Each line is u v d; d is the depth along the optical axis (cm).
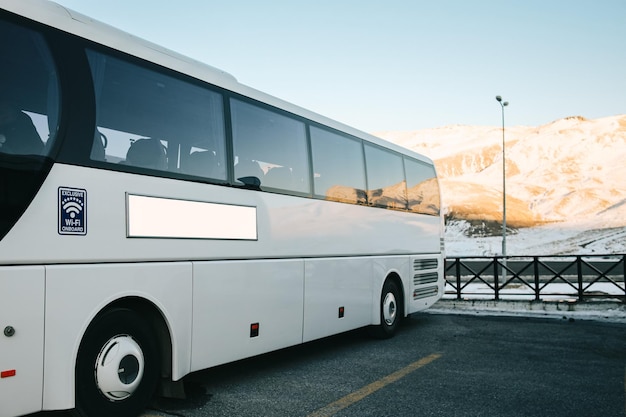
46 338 417
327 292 802
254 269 643
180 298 537
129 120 503
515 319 1283
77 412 449
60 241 430
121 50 507
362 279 909
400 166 1083
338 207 845
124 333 490
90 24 486
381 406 568
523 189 11800
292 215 724
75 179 445
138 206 499
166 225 527
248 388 641
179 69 569
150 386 515
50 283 421
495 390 633
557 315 1330
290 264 713
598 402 587
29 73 423
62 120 441
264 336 658
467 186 11681
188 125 568
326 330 798
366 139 959
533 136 16212
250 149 658
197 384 660
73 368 432
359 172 921
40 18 441
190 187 559
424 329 1126
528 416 538
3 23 413
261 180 670
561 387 648
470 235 8331
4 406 392
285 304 701
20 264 405
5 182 398
